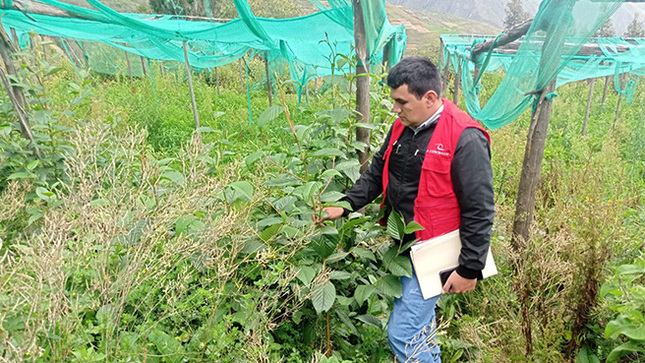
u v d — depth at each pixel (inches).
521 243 121.0
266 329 71.1
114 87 422.3
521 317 97.8
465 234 71.6
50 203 91.4
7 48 117.3
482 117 170.6
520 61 124.3
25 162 113.9
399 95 70.9
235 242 73.2
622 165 232.8
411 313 79.4
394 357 90.3
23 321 52.1
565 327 99.7
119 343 61.0
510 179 209.9
